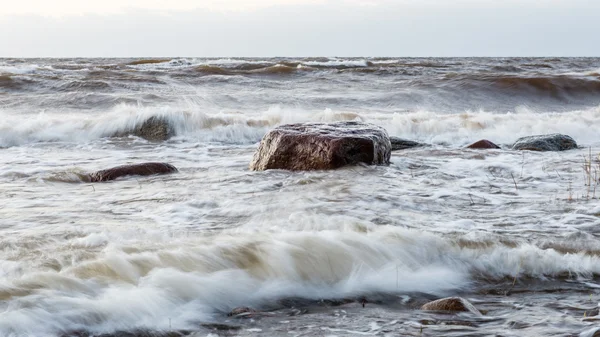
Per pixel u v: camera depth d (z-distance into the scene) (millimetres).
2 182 9102
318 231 5633
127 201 7609
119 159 12078
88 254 5074
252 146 14469
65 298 4168
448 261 5328
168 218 6648
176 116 16297
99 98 21766
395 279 4953
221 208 7051
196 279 4590
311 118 17562
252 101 23562
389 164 10289
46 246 5379
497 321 4148
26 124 15781
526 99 26578
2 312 3936
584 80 27656
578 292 4844
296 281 4789
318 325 4086
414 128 16812
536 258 5422
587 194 8141
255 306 4430
